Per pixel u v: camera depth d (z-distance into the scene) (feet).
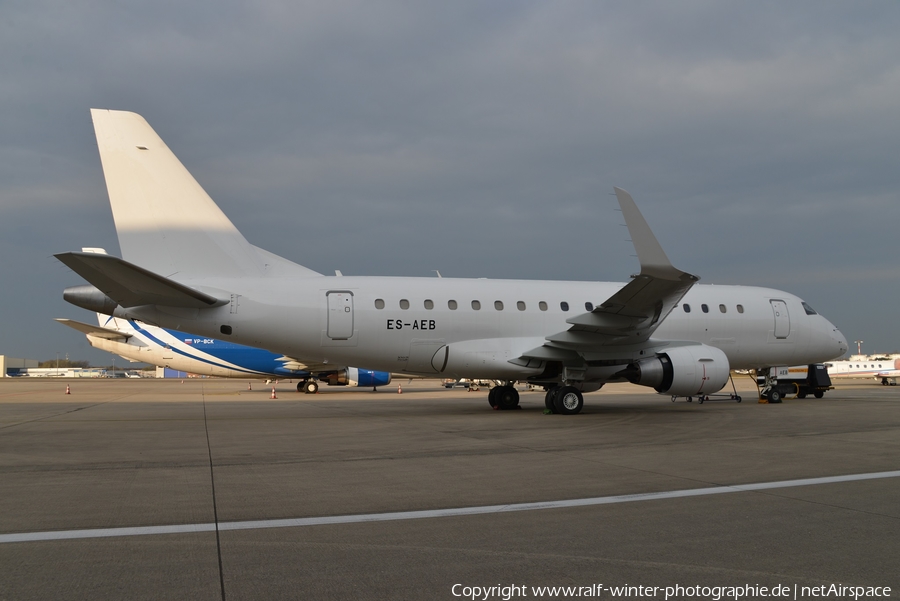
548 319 59.41
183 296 49.85
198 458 31.14
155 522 18.74
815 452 32.65
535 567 14.82
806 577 14.28
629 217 46.62
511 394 66.08
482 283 59.88
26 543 16.61
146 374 535.19
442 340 56.75
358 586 13.56
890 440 37.60
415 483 24.59
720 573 14.49
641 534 17.53
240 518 19.21
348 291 55.26
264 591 13.25
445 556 15.60
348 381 119.65
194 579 13.93
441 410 65.46
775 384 74.38
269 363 117.19
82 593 13.10
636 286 47.67
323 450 33.91
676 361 55.93
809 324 69.46
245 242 55.11
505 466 28.50
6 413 63.05
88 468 28.17
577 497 22.09
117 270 44.60
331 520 18.98
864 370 181.37
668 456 31.37
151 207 53.16
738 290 68.69
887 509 20.39
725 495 22.40
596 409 63.46
